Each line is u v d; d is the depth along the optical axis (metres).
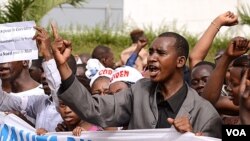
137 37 13.33
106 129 6.76
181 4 20.44
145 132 5.98
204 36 7.69
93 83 7.94
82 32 18.98
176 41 6.05
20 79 8.23
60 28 19.05
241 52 6.33
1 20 12.64
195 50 7.73
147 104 6.02
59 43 5.98
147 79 6.20
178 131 5.82
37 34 6.62
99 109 6.04
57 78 6.79
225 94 7.36
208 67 7.57
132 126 6.09
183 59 6.07
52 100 7.54
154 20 20.48
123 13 20.44
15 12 12.54
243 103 5.28
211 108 5.93
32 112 7.70
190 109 5.93
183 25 20.42
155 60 6.02
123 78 7.52
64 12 19.81
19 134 6.80
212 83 6.47
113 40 18.89
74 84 5.93
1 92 7.72
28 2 12.58
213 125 5.85
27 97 7.71
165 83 6.04
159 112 6.01
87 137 6.34
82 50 18.39
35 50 7.15
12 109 7.72
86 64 10.20
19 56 7.15
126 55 13.28
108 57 11.55
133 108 6.07
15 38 7.14
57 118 7.48
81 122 6.94
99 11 20.23
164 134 5.90
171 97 6.01
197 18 20.39
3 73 8.07
